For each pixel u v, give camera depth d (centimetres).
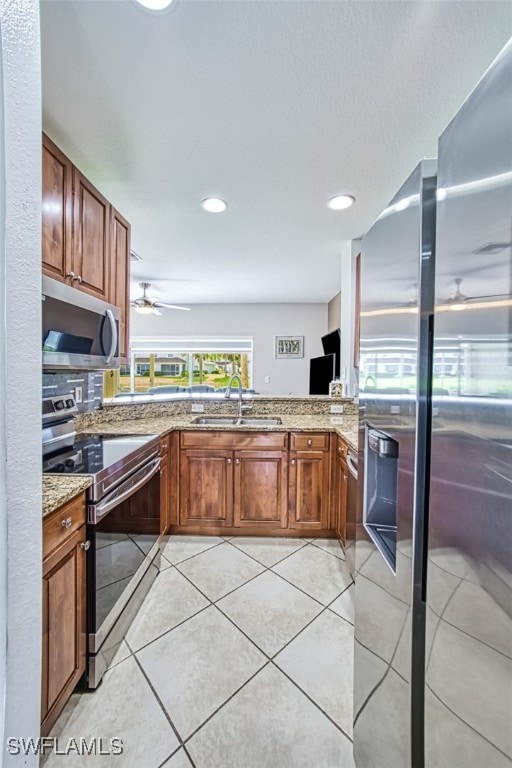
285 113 146
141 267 394
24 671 56
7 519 52
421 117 149
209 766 101
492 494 47
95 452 163
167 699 121
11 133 52
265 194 216
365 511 104
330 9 103
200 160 180
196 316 654
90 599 125
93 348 176
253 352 646
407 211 75
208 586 187
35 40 59
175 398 301
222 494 248
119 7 102
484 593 49
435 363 62
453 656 56
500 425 46
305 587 186
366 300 105
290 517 246
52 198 145
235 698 122
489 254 48
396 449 88
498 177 46
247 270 404
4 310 51
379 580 89
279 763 102
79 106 141
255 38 112
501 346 46
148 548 184
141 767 101
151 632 153
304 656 141
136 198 221
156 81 129
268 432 245
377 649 89
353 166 185
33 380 59
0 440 50
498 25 107
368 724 93
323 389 399
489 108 48
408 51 117
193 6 102
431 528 63
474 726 51
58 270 150
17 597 54
